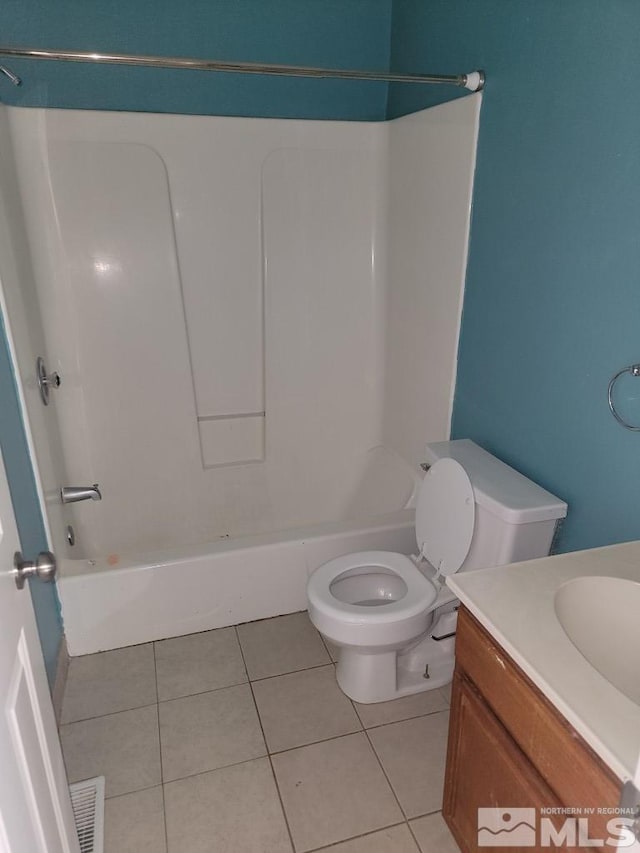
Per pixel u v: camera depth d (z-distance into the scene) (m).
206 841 1.50
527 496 1.65
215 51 2.47
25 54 1.59
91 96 2.40
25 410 1.81
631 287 1.37
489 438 2.01
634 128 1.31
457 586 1.17
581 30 1.43
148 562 2.06
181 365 2.61
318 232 2.65
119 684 1.98
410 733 1.81
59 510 2.18
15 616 0.92
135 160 2.37
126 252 2.45
